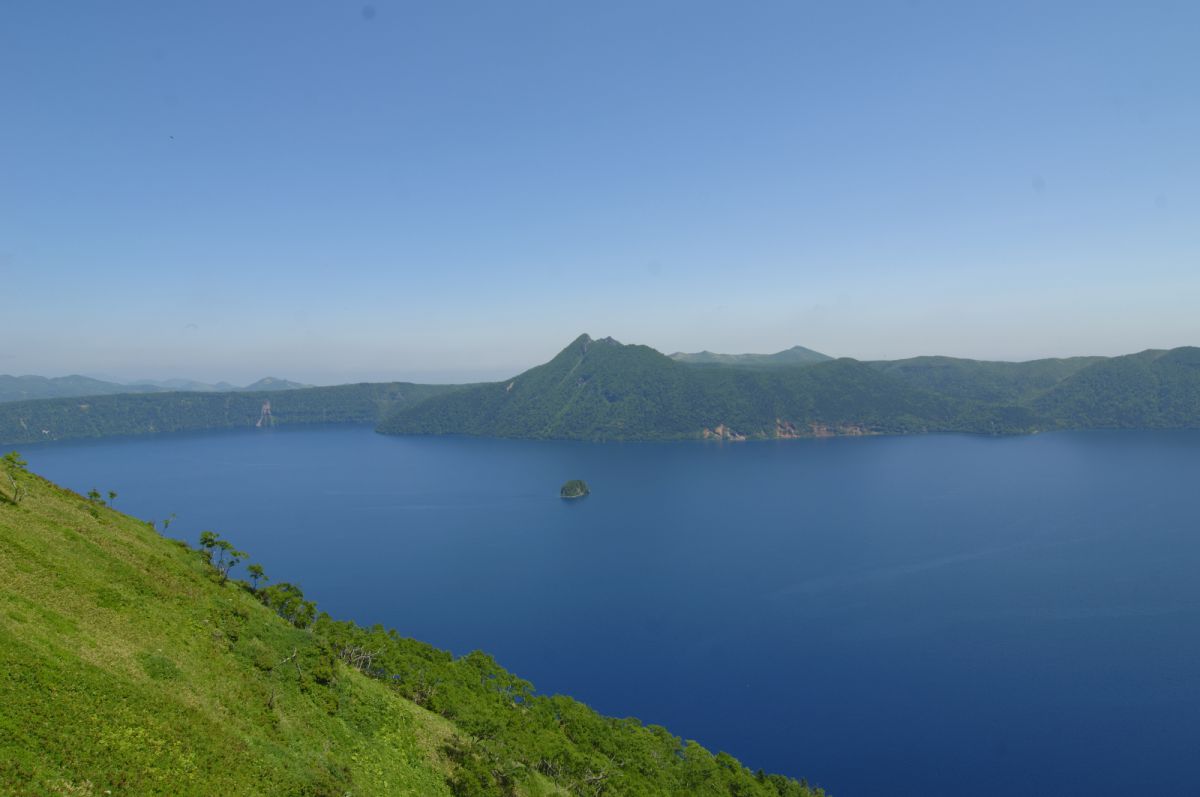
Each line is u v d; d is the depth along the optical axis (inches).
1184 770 5103.3
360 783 2278.5
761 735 5880.9
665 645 7687.0
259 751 2036.2
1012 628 7696.9
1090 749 5408.5
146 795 1556.3
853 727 5920.3
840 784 5187.0
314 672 2775.6
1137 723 5728.3
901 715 6053.2
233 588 3314.5
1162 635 7362.2
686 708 6353.3
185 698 2037.4
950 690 6427.2
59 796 1373.0
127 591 2518.5
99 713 1691.7
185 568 3105.3
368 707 2856.8
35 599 2070.6
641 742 4160.9
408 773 2598.4
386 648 3848.4
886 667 6943.9
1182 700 6053.2
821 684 6678.2
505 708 3905.0
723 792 3890.3
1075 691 6274.6
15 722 1483.8
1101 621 7790.4
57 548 2539.4
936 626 7864.2
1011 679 6560.0
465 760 2918.3
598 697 6594.5
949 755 5442.9
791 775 5319.9
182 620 2556.6
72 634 1991.9
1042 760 5310.0
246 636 2755.9
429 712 3282.5
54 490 3336.6
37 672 1674.5
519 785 2938.0
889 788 5108.3
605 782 3346.5
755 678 6860.2
